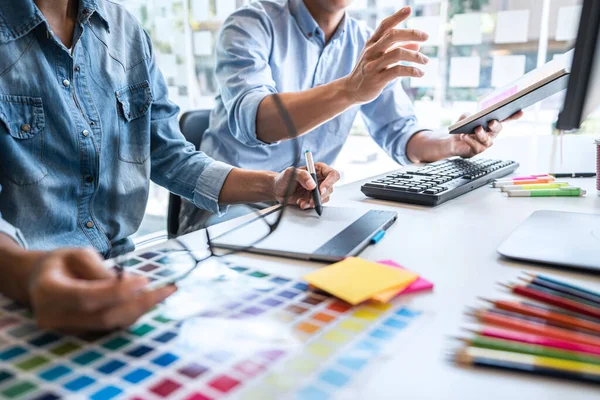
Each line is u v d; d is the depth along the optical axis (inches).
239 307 15.4
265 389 11.2
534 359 12.0
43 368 12.1
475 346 12.7
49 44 29.4
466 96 67.5
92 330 13.7
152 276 17.9
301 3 49.3
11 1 28.0
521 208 27.6
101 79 32.4
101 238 32.5
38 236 30.0
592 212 26.4
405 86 70.1
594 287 16.9
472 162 37.8
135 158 34.9
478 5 64.0
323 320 14.5
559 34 60.3
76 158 30.9
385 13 68.9
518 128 65.6
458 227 24.1
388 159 74.7
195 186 35.0
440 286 17.0
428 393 11.1
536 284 16.5
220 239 22.0
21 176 28.7
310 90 38.3
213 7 77.3
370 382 11.5
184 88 82.4
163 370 12.0
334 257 19.2
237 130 43.3
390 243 21.7
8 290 15.6
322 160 54.0
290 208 27.3
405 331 13.8
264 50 47.0
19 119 28.5
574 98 19.3
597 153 30.9
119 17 35.2
